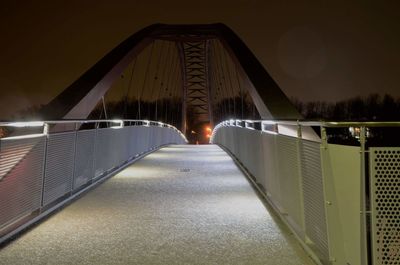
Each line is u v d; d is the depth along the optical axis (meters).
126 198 7.23
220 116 46.47
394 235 2.98
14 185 4.73
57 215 5.84
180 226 5.27
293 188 5.02
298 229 4.79
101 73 18.95
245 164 11.32
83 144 7.86
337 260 3.45
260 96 15.56
